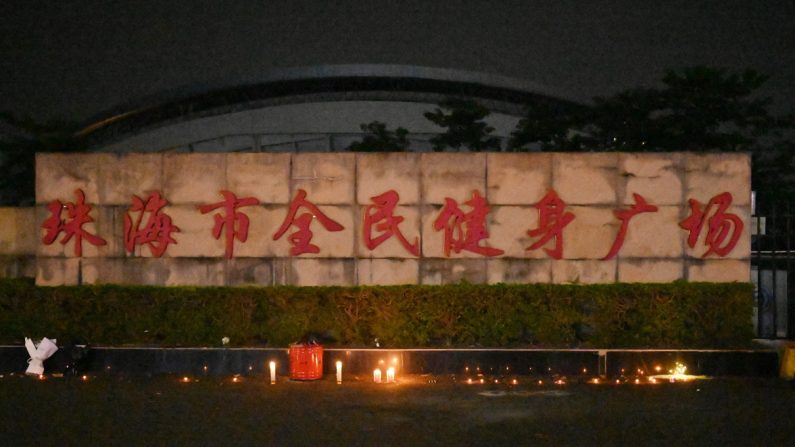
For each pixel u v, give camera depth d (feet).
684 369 36.88
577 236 41.42
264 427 27.61
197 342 38.75
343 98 80.12
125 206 42.32
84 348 36.86
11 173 60.75
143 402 31.40
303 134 78.38
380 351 36.99
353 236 41.86
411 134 74.28
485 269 41.47
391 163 41.86
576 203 41.50
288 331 38.52
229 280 42.01
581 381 35.70
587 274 41.32
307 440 26.00
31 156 60.23
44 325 39.34
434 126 77.82
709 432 27.09
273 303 38.83
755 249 47.03
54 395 32.55
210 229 42.09
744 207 41.06
